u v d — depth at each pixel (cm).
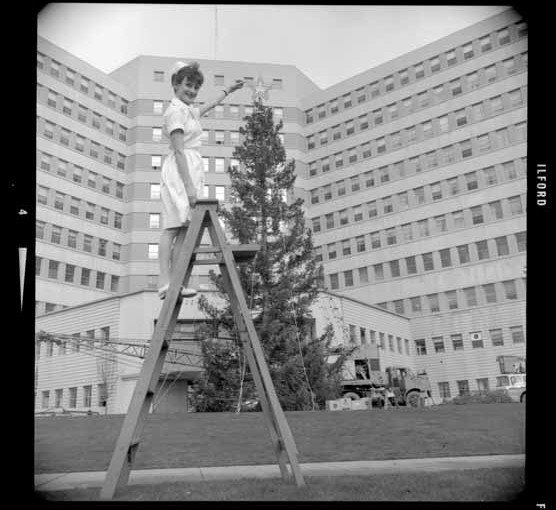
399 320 5903
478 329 5828
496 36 6209
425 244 6316
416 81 6688
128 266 6369
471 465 767
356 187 6906
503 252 5847
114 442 1119
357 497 509
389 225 6588
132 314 4416
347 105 7119
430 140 6488
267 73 7150
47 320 4934
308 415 1576
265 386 583
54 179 6062
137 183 6575
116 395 4312
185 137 622
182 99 628
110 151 6600
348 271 6781
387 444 1057
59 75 6284
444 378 5906
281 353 2497
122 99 6825
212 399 2506
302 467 809
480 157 6141
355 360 3834
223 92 648
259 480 619
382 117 6856
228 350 2541
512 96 6056
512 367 3625
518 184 5872
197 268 5453
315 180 7200
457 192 6225
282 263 2714
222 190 6562
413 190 6512
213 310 2623
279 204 2786
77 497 533
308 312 2742
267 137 2967
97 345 4475
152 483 630
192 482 620
